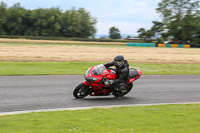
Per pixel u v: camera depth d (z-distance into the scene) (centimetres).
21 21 11850
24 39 8444
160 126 823
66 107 1102
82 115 942
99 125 815
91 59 3500
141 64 2984
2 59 3120
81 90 1238
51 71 2147
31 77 1795
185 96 1434
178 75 2175
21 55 3612
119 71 1238
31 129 753
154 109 1084
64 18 12381
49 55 3759
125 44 8069
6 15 11662
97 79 1189
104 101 1245
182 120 903
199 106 1166
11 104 1109
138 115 965
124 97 1353
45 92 1357
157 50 5391
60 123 823
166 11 9806
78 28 12450
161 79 1934
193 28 9656
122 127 801
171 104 1209
